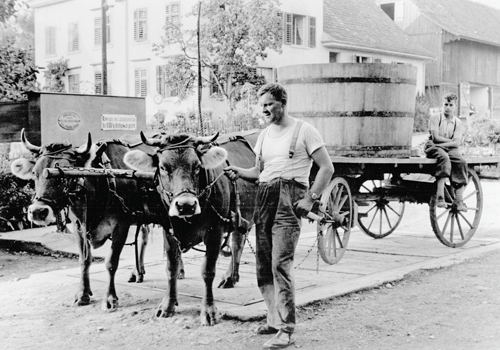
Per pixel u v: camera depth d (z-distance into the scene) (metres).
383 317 6.88
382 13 42.41
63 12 29.64
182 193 6.04
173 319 6.77
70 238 12.22
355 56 35.53
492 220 15.01
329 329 6.44
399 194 11.16
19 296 7.79
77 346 6.01
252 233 12.96
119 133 12.38
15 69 14.91
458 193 11.12
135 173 6.76
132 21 27.72
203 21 25.70
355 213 10.41
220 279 8.61
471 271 9.27
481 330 6.39
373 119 10.43
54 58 30.11
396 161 9.93
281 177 5.81
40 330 6.50
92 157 7.09
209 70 25.77
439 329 6.44
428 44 45.50
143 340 6.16
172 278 6.89
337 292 7.68
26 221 13.68
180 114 24.34
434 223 10.84
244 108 25.55
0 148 15.03
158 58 27.09
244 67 25.25
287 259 5.82
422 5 47.28
